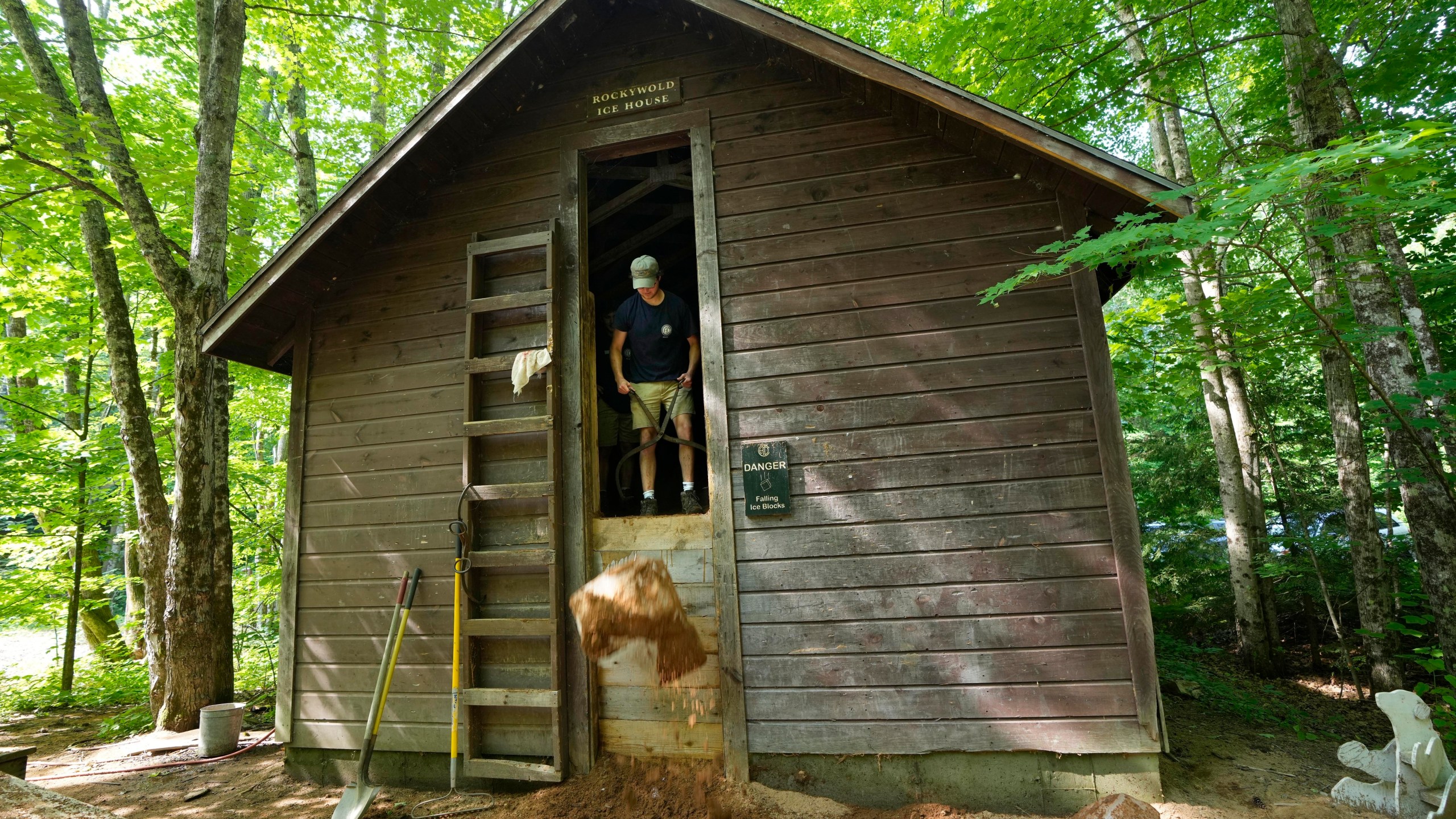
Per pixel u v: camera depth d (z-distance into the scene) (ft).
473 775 14.61
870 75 13.35
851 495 14.17
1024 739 12.96
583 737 14.62
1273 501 33.91
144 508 22.52
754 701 13.98
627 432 19.53
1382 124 20.12
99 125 21.12
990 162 14.69
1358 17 21.62
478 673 15.26
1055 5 23.02
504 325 16.46
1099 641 12.98
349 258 17.38
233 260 27.32
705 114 16.10
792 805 13.34
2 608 31.96
